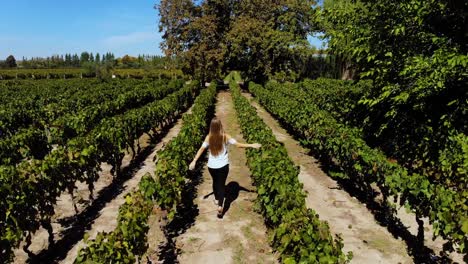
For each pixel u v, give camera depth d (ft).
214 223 24.03
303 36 137.69
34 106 72.08
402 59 27.12
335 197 28.55
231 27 134.41
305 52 129.39
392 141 31.40
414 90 25.27
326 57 157.38
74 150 26.53
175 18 135.85
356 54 30.40
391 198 27.30
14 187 19.93
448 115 25.07
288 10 135.44
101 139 29.84
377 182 23.93
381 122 32.24
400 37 27.25
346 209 26.21
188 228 23.43
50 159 23.82
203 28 130.62
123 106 66.28
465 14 24.16
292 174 21.47
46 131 47.67
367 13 29.43
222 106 90.02
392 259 19.61
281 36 126.82
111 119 37.68
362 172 25.96
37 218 21.08
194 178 33.01
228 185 31.22
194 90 111.45
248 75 138.92
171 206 21.12
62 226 24.25
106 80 183.32
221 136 23.97
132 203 18.78
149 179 20.86
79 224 24.49
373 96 30.50
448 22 26.25
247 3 135.85
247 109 50.85
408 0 25.96
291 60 135.85
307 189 30.37
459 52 24.34
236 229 23.16
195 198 28.43
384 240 21.61
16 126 52.24
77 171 25.57
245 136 40.40
